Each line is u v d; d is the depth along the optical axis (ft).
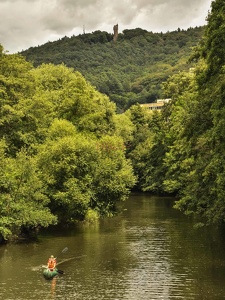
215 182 86.99
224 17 83.20
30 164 114.21
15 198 109.70
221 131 76.95
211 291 68.23
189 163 132.36
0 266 85.81
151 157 274.16
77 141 136.26
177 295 66.49
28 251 99.81
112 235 119.85
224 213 88.07
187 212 101.24
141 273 79.82
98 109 192.44
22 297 66.18
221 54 85.61
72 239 114.11
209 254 94.73
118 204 202.39
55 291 69.26
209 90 90.74
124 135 291.17
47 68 218.79
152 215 162.50
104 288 70.64
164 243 107.76
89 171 139.54
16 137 135.23
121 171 151.02
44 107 145.38
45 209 117.19
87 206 134.72
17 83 141.59
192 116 94.43
